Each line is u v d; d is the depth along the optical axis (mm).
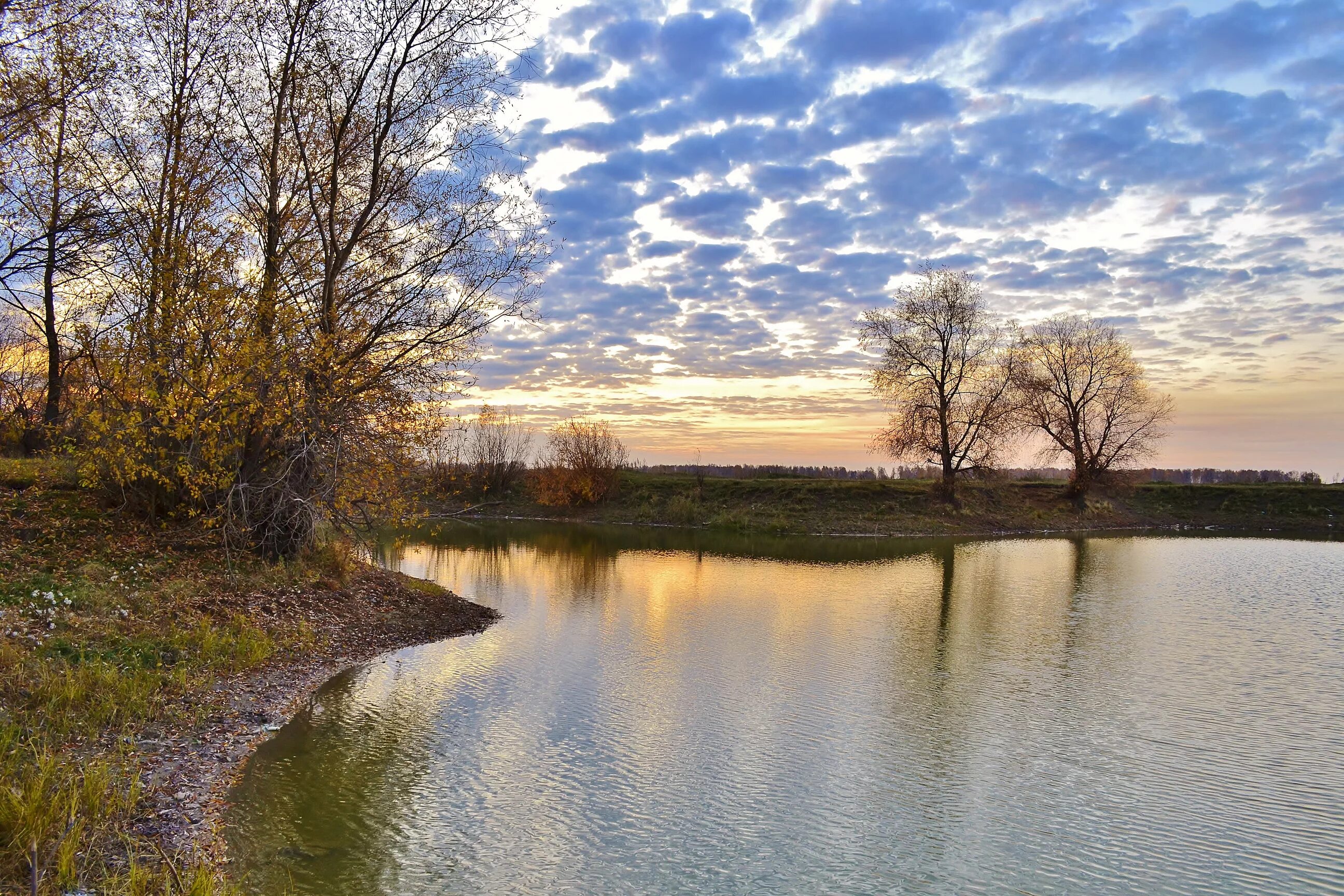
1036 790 10734
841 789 10695
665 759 11578
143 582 15914
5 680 10531
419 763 11055
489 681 15172
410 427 19266
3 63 16828
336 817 9289
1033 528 52531
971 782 10992
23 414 24312
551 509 56188
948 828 9633
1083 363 55938
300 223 19438
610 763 11375
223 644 14281
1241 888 8312
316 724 12344
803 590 27047
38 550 16094
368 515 20234
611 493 56312
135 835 8023
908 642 19312
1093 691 15305
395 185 20344
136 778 8641
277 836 8688
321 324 18469
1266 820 9883
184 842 8141
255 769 10438
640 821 9586
